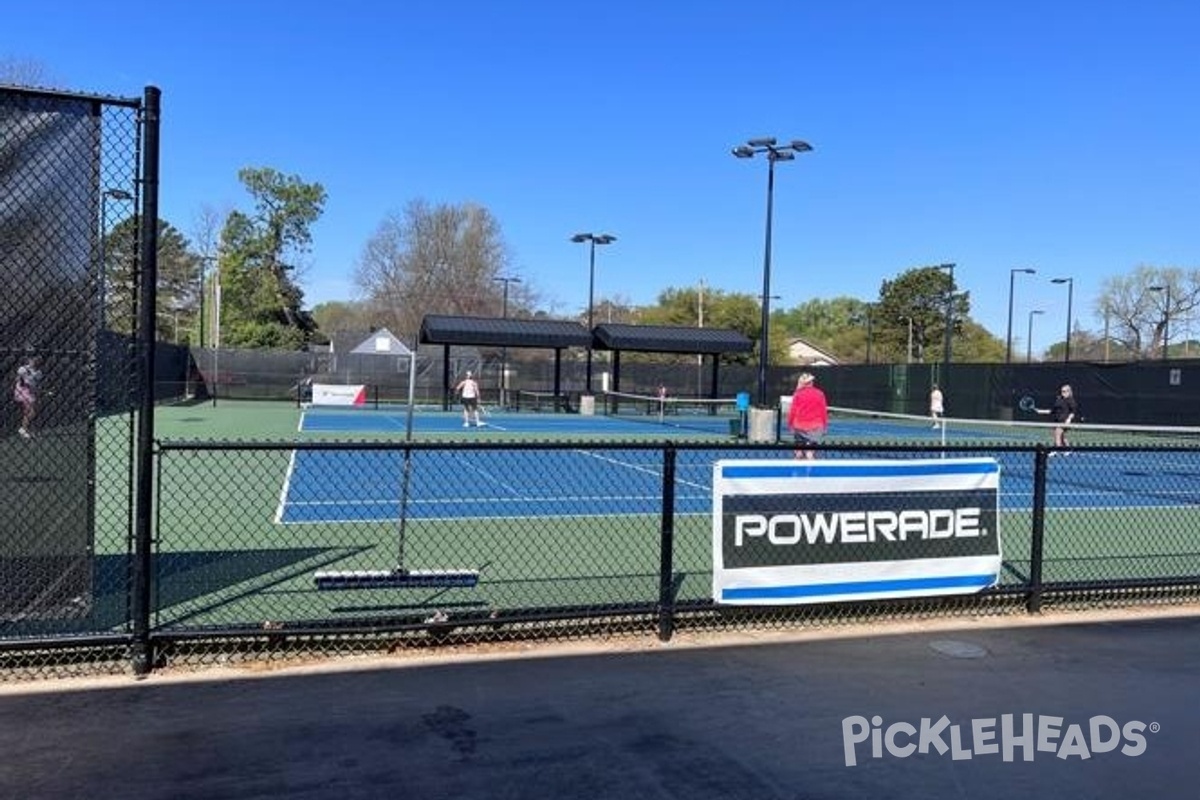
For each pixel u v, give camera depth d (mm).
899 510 7195
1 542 5777
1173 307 85312
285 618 6766
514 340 41719
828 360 118375
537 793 4266
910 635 6871
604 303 105188
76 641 5672
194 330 82000
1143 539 11086
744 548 6844
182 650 6000
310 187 76375
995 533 7477
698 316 95125
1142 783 4504
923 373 42688
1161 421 32000
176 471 15391
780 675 5926
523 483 15297
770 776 4496
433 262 84188
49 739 4723
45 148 5699
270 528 10656
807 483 6961
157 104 5711
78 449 5922
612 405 44156
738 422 28734
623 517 11812
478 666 5992
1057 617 7449
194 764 4469
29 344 5785
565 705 5336
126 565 6578
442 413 39688
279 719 5039
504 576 8461
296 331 72625
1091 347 106188
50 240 5758
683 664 6109
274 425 29422
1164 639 6875
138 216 5852
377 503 12695
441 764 4535
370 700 5348
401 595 7578
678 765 4590
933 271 108250
